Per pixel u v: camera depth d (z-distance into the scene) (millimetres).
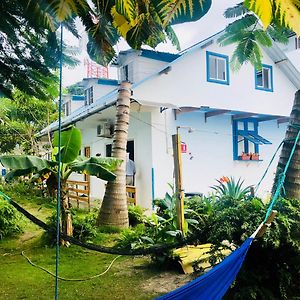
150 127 10383
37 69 4289
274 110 12398
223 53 11297
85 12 1749
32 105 15203
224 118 11812
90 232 6820
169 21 1646
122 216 7742
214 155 11461
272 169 12883
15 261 5625
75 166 6363
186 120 10945
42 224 3270
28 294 4223
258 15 1130
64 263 5508
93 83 13172
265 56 12219
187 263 4898
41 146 19438
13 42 3771
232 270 2818
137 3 1604
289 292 3656
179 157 5539
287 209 3684
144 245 5328
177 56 11461
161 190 10352
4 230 7160
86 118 11797
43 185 13281
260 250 3600
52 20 2121
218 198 5523
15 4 2738
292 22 1103
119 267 5277
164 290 4297
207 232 3850
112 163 6664
